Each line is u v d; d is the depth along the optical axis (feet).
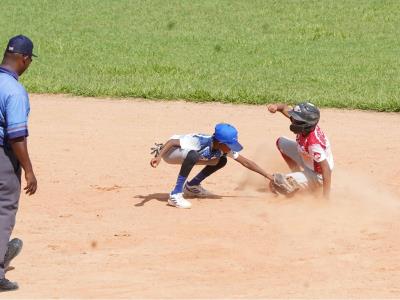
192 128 108.27
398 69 164.76
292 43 196.44
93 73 155.12
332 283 55.93
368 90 139.13
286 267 59.16
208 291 54.34
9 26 215.10
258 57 178.19
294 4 241.76
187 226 68.64
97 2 247.91
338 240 64.95
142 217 71.31
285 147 79.92
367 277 57.11
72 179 84.07
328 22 220.23
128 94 131.64
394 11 231.91
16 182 55.57
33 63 167.22
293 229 67.72
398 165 90.94
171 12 234.38
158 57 177.06
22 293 54.13
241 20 223.92
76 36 203.21
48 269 59.16
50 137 102.58
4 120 54.44
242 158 75.87
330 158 76.38
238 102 127.54
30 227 68.64
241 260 60.64
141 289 54.85
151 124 110.63
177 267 59.36
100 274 58.08
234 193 79.61
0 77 54.70
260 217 71.10
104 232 67.36
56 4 244.42
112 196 78.18
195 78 150.20
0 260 54.75
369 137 104.42
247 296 53.21
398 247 63.31
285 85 144.77
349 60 175.83
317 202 75.87
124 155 93.97
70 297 53.36
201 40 199.31
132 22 221.87
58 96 131.54
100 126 109.19
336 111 122.21
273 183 76.48
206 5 242.58
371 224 69.10
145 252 62.54
